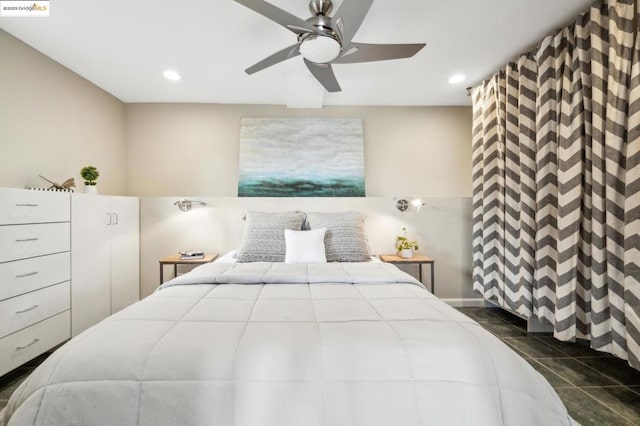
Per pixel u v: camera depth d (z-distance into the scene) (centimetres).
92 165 297
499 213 278
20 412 85
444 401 87
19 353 185
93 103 299
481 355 95
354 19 155
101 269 260
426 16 199
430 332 105
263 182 349
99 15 196
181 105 352
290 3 184
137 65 262
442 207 332
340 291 159
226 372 90
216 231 325
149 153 349
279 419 85
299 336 102
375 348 96
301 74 276
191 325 111
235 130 356
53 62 251
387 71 276
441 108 362
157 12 193
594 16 185
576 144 197
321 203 329
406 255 307
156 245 322
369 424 84
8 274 179
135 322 113
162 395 86
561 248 202
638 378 188
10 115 217
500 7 192
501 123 273
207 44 230
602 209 182
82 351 94
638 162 162
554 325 208
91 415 84
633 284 162
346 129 357
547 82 220
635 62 164
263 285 172
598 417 153
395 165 362
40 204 200
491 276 288
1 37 210
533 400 89
